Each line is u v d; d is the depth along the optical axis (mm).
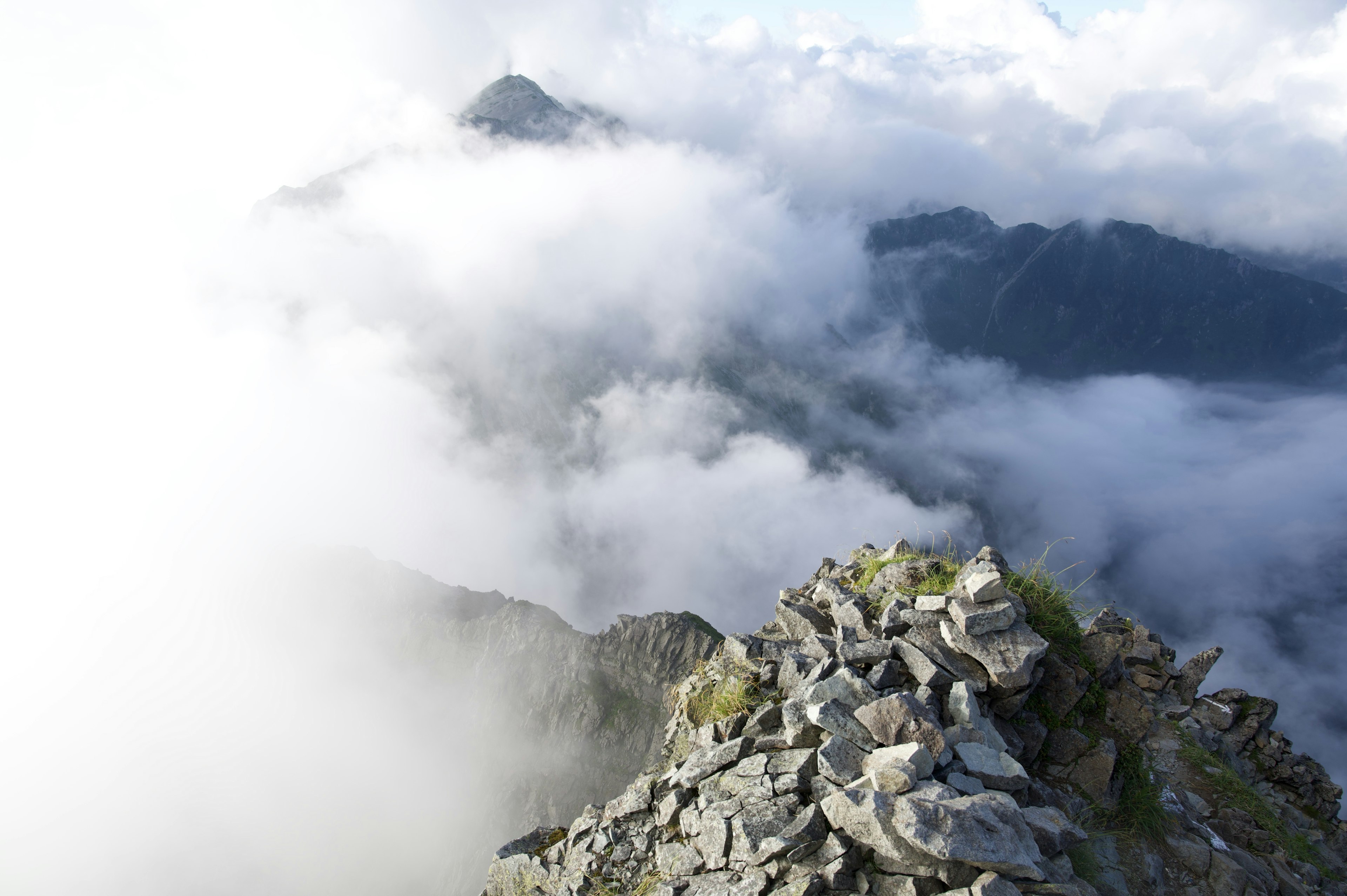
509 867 11195
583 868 9750
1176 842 9781
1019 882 6875
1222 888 9180
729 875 7887
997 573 10281
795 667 10711
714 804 8820
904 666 10008
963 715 9008
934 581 11562
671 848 8930
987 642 9914
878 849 7098
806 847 7512
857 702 9250
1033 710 10461
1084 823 9391
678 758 11641
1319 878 10945
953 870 6824
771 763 9016
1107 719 10820
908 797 7238
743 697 11094
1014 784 8188
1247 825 11266
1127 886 8984
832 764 8289
